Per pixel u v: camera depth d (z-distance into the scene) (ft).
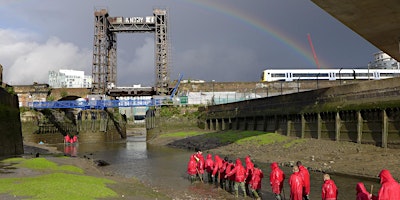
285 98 187.01
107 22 354.33
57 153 185.37
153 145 255.70
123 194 67.77
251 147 168.76
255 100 224.53
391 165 96.78
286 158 131.13
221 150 177.37
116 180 88.94
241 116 240.94
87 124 322.34
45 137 305.12
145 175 112.06
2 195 55.01
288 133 179.11
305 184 60.18
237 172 76.89
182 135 271.90
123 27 355.15
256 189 71.92
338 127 138.82
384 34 99.86
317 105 155.22
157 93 342.03
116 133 358.84
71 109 375.86
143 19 354.13
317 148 136.98
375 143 119.75
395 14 85.35
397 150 109.50
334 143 137.39
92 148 240.12
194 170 96.78
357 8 82.38
